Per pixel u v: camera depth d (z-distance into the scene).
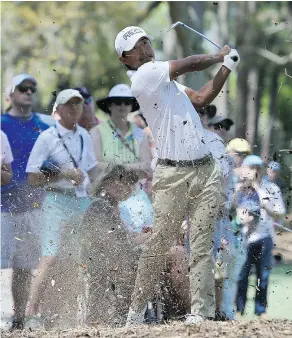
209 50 73.31
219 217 21.41
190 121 20.38
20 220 24.83
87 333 17.86
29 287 24.02
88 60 75.81
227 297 24.73
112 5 75.81
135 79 20.31
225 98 57.28
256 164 26.92
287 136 51.12
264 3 74.50
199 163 20.38
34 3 73.56
